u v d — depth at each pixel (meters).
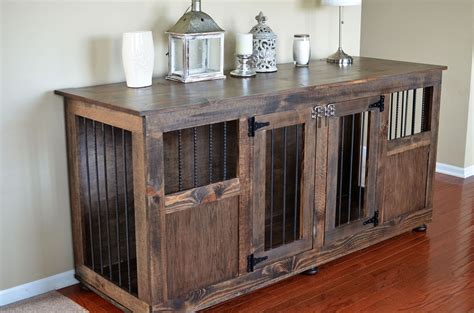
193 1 2.68
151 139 2.11
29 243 2.54
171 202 2.22
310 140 2.63
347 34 3.65
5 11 2.31
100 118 2.30
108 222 2.53
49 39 2.44
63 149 2.56
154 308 2.25
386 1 4.52
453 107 4.27
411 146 3.10
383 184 3.01
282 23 3.26
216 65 2.75
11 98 2.39
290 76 2.84
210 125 2.50
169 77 2.72
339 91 2.69
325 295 2.60
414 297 2.58
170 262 2.27
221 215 2.39
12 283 2.53
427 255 3.01
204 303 2.41
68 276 2.68
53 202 2.58
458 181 4.22
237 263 2.48
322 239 2.79
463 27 4.13
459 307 2.49
